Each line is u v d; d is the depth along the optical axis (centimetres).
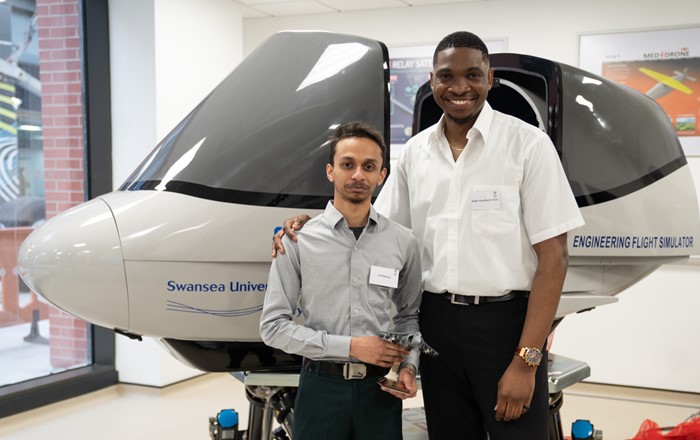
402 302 183
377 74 220
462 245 174
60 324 449
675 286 444
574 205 169
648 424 265
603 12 454
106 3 450
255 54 225
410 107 502
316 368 173
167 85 449
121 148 455
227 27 497
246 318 204
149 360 458
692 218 260
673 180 255
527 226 171
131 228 196
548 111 231
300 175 207
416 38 498
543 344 169
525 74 254
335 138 172
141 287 196
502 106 275
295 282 173
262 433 247
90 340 471
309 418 174
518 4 471
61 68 447
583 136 232
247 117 211
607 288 242
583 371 245
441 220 177
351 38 230
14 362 418
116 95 454
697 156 439
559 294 168
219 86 220
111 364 466
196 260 198
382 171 178
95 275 194
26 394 403
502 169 172
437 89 173
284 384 214
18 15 418
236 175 204
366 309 171
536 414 173
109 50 453
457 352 177
